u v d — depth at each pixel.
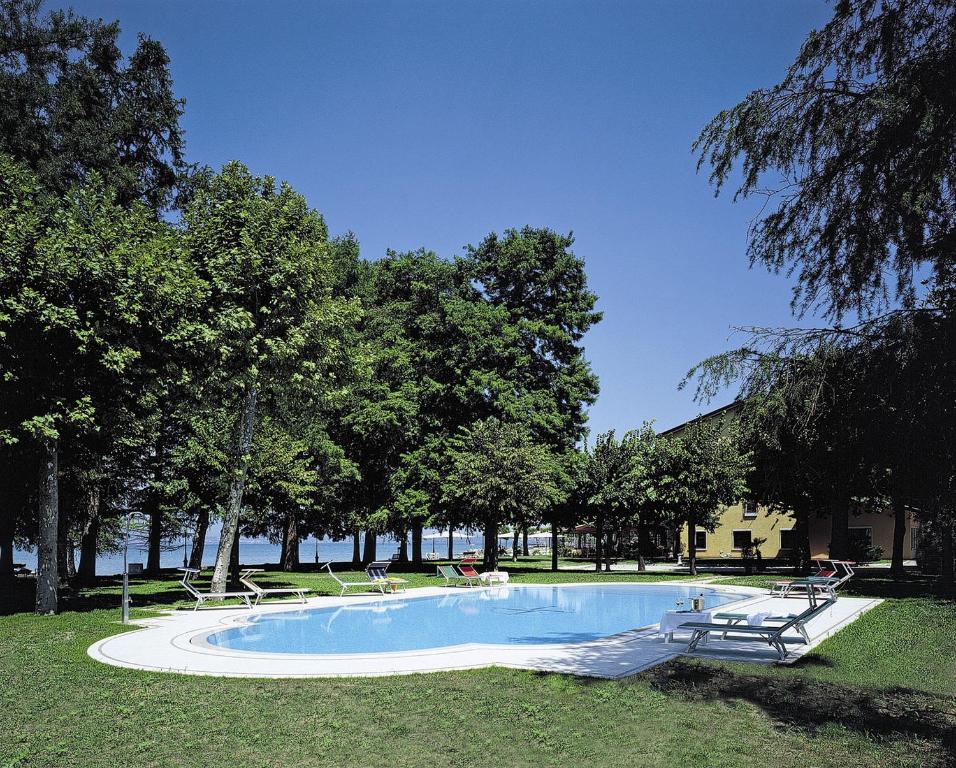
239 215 21.92
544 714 8.30
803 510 32.59
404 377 39.25
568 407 39.94
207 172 33.59
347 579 31.06
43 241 16.02
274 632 17.06
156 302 17.55
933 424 6.81
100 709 8.60
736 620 16.17
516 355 38.75
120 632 15.05
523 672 10.58
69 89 30.02
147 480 31.22
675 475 32.50
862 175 7.40
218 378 21.47
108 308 16.66
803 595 22.86
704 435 32.06
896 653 12.53
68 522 29.75
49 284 16.16
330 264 24.27
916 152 6.96
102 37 32.19
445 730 7.76
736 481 30.97
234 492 23.28
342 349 25.27
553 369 40.50
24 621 16.61
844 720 8.02
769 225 8.11
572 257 40.97
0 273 15.48
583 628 18.25
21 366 16.55
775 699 8.95
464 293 42.41
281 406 27.44
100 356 16.80
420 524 39.47
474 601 24.59
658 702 8.77
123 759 6.89
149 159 34.09
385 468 40.38
